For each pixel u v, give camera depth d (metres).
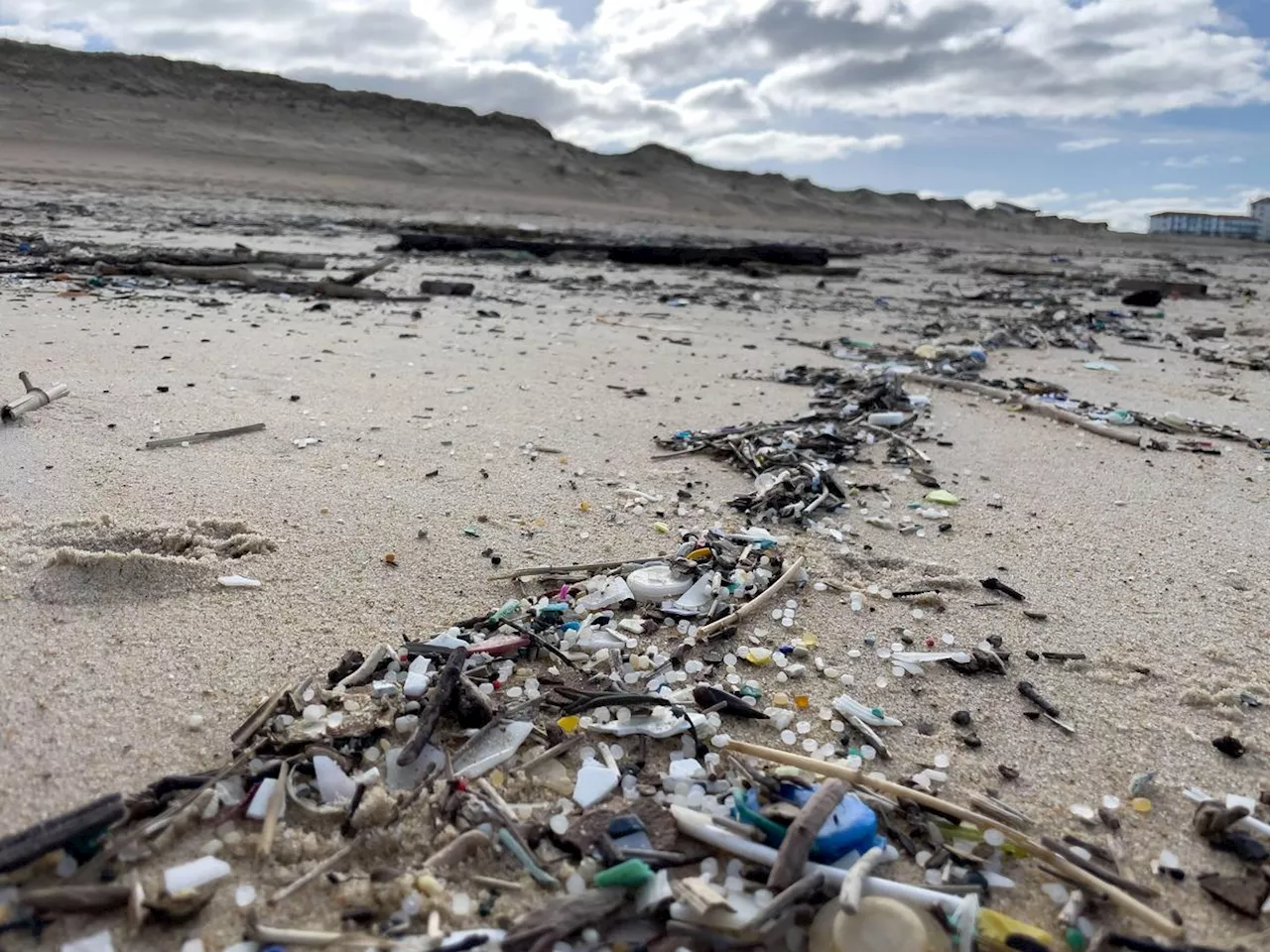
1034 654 0.33
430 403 0.62
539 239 2.38
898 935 0.20
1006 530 0.45
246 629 0.31
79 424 0.51
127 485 0.43
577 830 0.23
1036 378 0.87
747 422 0.62
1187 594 0.39
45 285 0.99
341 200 3.61
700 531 0.42
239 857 0.22
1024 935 0.20
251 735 0.25
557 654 0.30
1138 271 2.94
